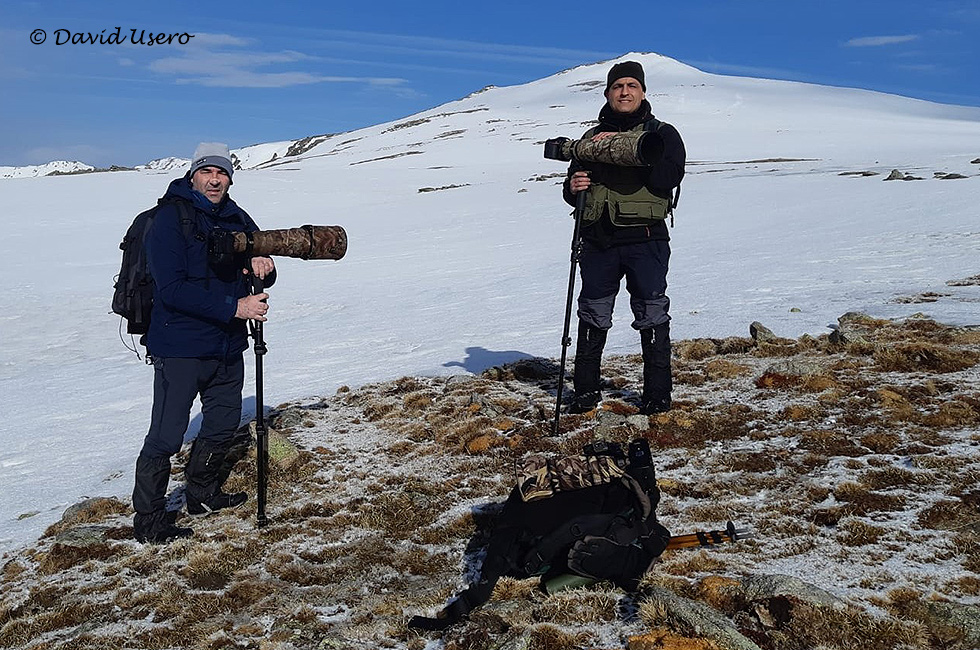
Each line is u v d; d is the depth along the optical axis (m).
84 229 36.50
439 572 4.58
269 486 6.21
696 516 4.89
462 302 16.17
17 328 19.22
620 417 6.66
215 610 4.34
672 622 3.57
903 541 4.36
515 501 4.21
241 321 5.65
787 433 6.04
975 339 8.17
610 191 6.29
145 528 5.38
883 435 5.73
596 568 3.94
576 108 152.25
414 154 99.81
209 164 5.26
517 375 8.62
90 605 4.55
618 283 6.72
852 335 8.32
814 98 152.25
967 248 15.86
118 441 8.80
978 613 3.52
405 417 7.55
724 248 19.81
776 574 4.00
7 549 5.88
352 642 3.84
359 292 19.38
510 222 32.91
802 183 36.84
